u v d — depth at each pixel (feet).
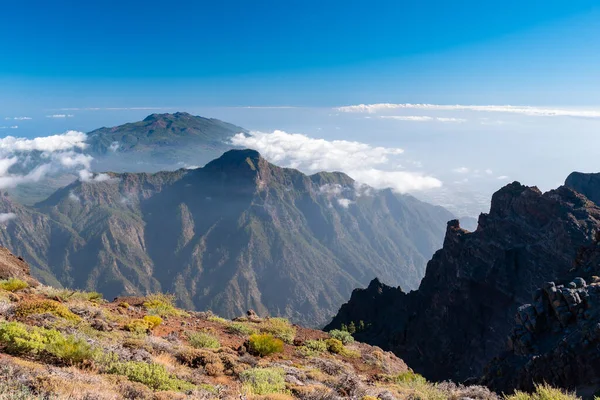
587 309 83.61
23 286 75.25
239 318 101.40
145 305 87.56
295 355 71.67
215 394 36.06
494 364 93.61
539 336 89.86
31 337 39.86
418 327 319.47
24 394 24.75
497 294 268.62
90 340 45.80
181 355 50.72
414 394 49.08
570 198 269.44
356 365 76.84
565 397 38.88
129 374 37.35
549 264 249.55
